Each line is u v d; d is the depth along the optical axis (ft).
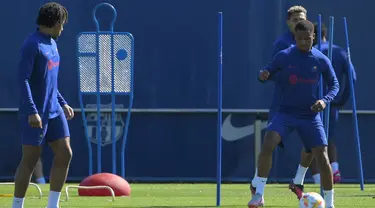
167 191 143.43
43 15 86.48
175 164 169.07
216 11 167.32
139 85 167.43
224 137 168.86
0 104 166.81
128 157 168.76
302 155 116.06
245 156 168.86
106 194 128.26
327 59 99.40
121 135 168.14
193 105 168.04
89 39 146.72
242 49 167.63
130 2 166.40
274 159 169.37
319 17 110.22
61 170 89.81
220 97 110.01
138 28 166.81
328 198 99.55
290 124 98.89
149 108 167.73
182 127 168.66
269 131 98.89
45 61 85.97
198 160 169.27
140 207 109.70
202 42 167.32
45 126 87.20
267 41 167.84
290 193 137.69
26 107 84.84
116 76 146.61
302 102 98.68
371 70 169.07
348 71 152.15
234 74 167.73
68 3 165.99
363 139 170.81
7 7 165.37
